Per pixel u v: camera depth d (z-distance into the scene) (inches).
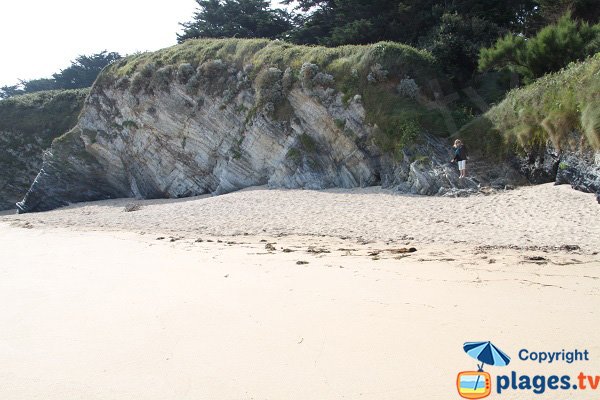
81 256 403.9
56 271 340.8
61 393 155.2
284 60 959.0
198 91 1067.3
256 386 151.7
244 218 625.6
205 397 147.3
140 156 1176.8
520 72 832.3
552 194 545.6
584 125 532.1
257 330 197.6
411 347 171.2
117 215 804.0
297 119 901.8
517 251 345.7
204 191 1089.4
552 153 600.4
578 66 622.5
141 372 166.4
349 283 261.9
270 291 253.9
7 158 1593.3
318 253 369.1
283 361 167.6
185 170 1108.5
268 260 343.0
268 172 947.3
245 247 414.9
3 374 171.3
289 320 206.8
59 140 1275.8
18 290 286.5
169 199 1103.6
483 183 653.3
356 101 831.7
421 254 348.8
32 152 1606.8
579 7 896.9
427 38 995.9
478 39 937.5
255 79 981.2
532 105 653.9
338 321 201.6
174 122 1105.4
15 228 709.3
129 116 1186.6
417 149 729.6
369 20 1159.0
